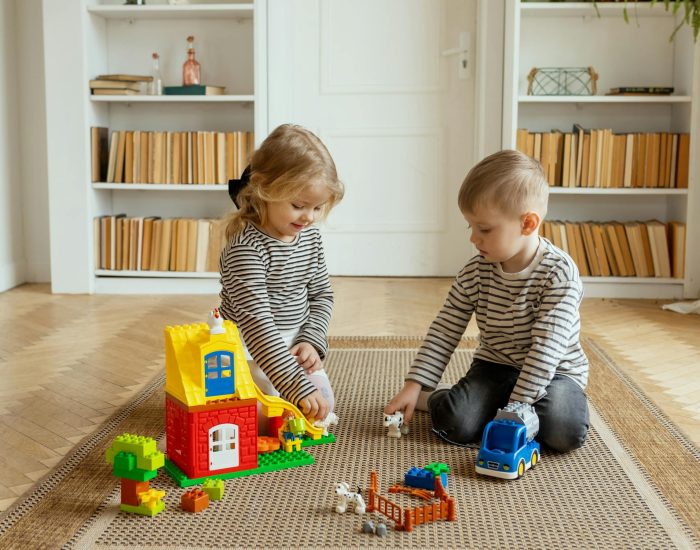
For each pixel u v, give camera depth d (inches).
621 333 107.8
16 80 147.3
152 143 138.3
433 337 69.4
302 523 50.8
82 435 68.7
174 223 138.5
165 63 145.9
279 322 70.3
